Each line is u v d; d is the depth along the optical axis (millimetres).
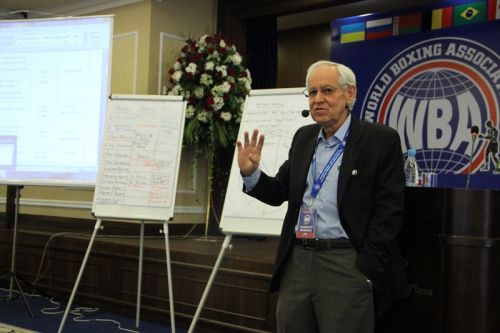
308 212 1947
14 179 3676
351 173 1874
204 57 4754
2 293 4352
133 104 3457
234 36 5488
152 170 3275
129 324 3562
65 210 5410
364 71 5219
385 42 5090
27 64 3795
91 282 4000
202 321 3383
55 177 3627
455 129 4648
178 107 3396
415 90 4895
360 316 1824
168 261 3074
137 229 4770
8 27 3855
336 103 1904
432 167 4762
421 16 4863
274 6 5180
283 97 2930
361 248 1846
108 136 3410
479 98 4523
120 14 5219
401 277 1948
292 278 1965
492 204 2104
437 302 2145
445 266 2131
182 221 5082
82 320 3617
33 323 3482
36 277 4352
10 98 3775
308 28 6992
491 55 4465
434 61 4785
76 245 4109
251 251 3738
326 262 1879
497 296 2109
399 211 1840
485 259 2094
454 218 2123
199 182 5242
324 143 2014
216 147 4836
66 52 3768
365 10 6371
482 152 4484
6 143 3730
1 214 6062
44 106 3738
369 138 1908
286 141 2797
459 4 4641
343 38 5375
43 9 5871
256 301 3184
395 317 2270
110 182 3299
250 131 2902
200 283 3453
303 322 1941
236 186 2861
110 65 3691
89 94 3689
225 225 2783
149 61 4969
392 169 1882
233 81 4715
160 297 3627
